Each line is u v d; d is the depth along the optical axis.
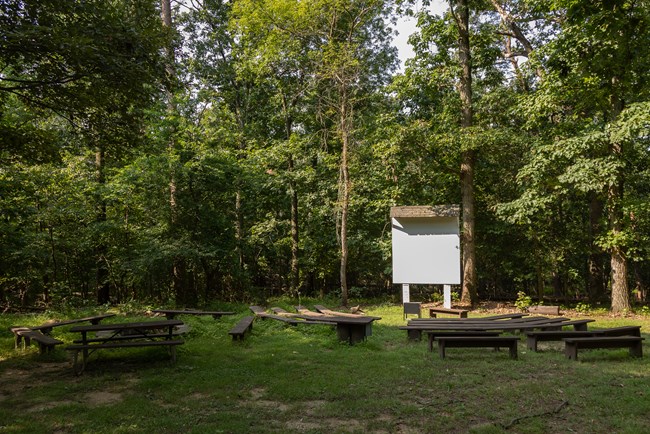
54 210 15.75
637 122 12.32
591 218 18.44
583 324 9.93
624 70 9.48
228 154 17.88
